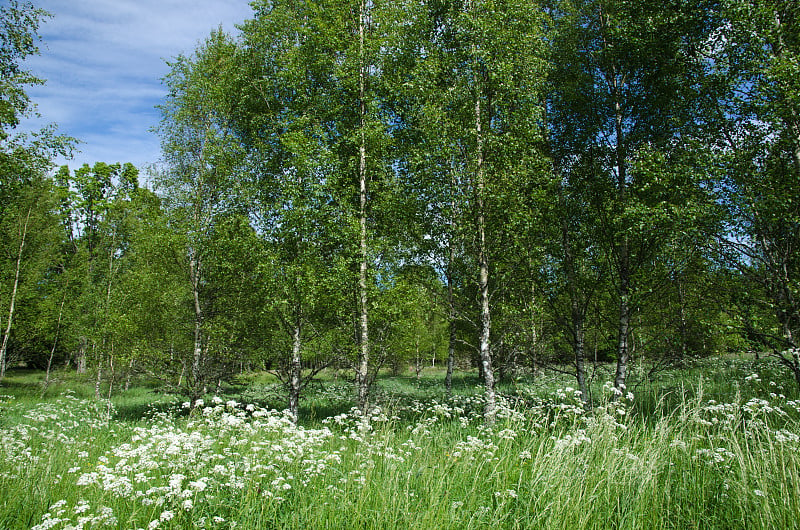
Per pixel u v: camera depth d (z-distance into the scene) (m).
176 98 16.23
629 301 11.43
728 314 10.30
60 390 25.53
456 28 12.44
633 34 11.66
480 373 23.58
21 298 24.52
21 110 14.28
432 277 14.51
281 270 13.53
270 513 4.22
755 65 9.32
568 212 12.99
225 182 15.47
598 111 12.88
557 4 14.08
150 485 4.70
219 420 6.80
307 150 13.19
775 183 9.48
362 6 14.38
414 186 13.23
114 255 26.89
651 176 10.41
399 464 5.76
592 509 4.23
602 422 6.23
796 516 3.75
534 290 12.81
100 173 37.59
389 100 14.66
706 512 4.34
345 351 14.02
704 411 6.34
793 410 7.23
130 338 16.09
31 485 5.10
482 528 4.13
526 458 5.82
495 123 12.31
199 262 15.64
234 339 15.68
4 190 15.00
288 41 15.53
